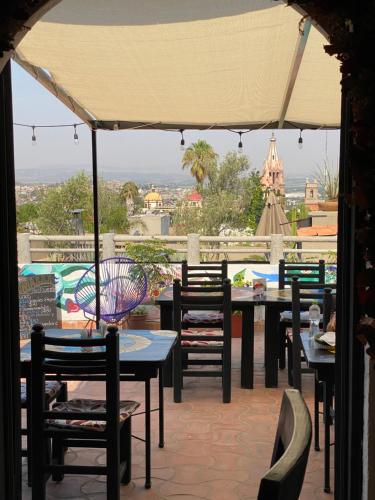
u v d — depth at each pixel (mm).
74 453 3646
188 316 5336
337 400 2117
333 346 3090
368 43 1475
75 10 3037
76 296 6555
